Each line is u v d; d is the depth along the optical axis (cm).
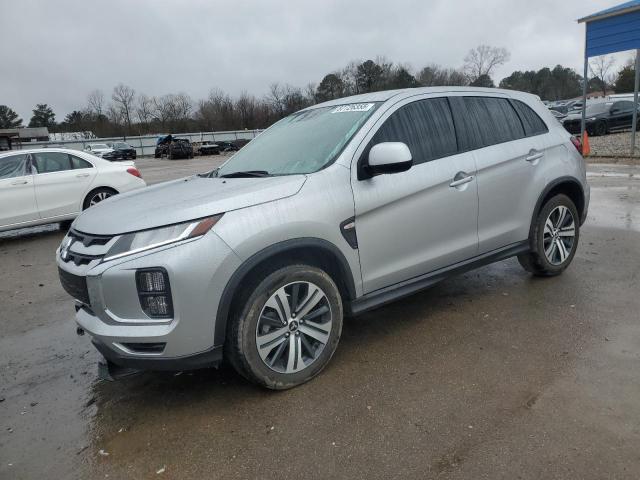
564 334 371
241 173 371
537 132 467
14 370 381
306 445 265
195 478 247
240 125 8400
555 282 481
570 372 319
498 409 285
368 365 345
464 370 330
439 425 274
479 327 394
